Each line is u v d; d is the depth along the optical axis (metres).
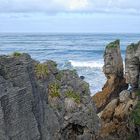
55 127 23.16
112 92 45.72
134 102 38.81
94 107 28.77
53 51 120.00
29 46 146.12
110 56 45.72
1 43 169.25
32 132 18.47
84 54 109.88
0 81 16.56
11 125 16.42
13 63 18.42
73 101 26.05
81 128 26.36
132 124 35.50
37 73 24.02
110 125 38.84
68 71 28.05
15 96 16.97
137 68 41.19
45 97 22.66
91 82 62.41
